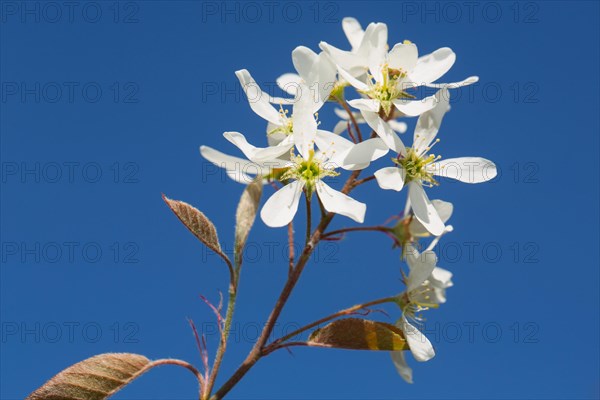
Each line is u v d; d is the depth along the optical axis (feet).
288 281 1.33
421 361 1.34
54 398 1.30
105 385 1.31
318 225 1.36
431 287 1.44
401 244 1.40
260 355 1.32
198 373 1.32
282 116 1.42
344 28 1.48
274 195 1.35
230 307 1.34
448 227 1.38
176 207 1.34
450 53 1.41
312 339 1.33
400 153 1.37
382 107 1.38
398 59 1.39
